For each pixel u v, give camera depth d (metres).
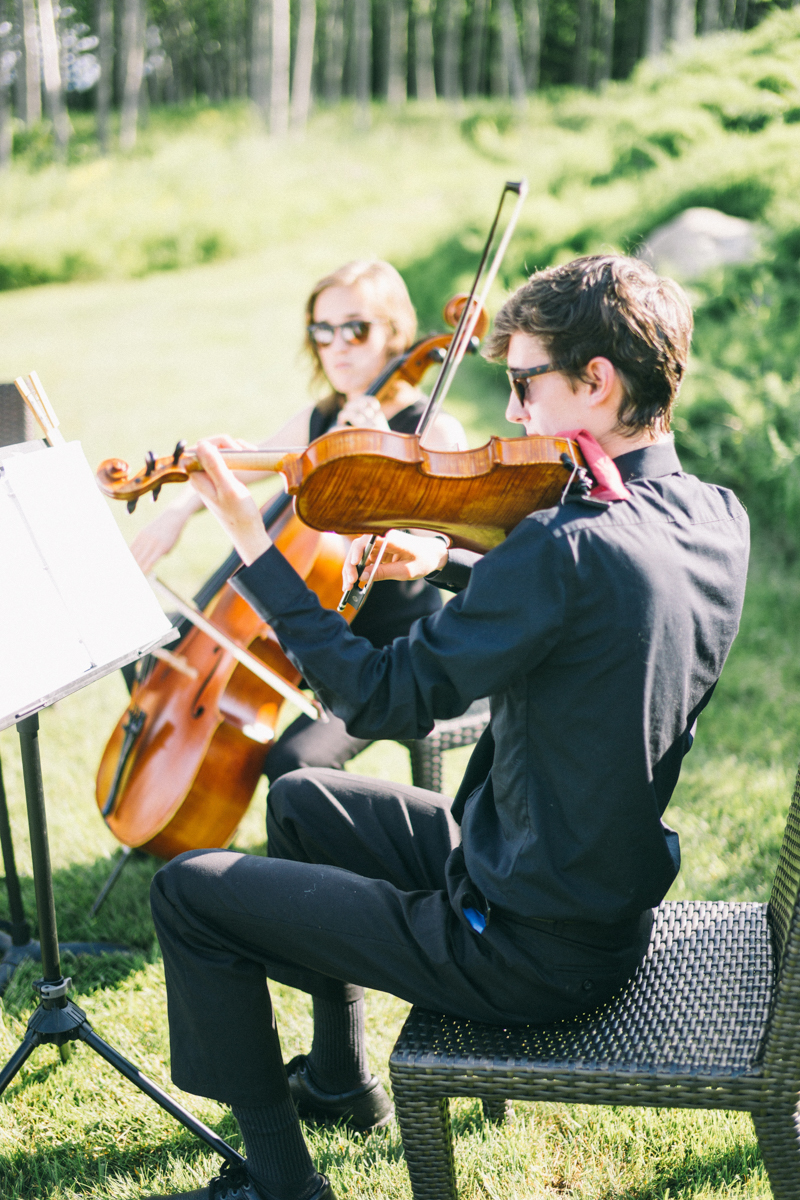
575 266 1.26
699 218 6.36
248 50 34.69
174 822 2.27
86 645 1.48
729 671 3.49
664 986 1.39
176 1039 1.47
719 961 1.42
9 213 15.98
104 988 2.17
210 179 16.44
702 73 8.21
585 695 1.19
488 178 13.14
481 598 1.16
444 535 1.43
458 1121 1.78
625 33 29.72
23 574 1.44
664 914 1.53
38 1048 1.96
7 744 3.24
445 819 1.60
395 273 2.58
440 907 1.37
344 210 15.17
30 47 27.89
